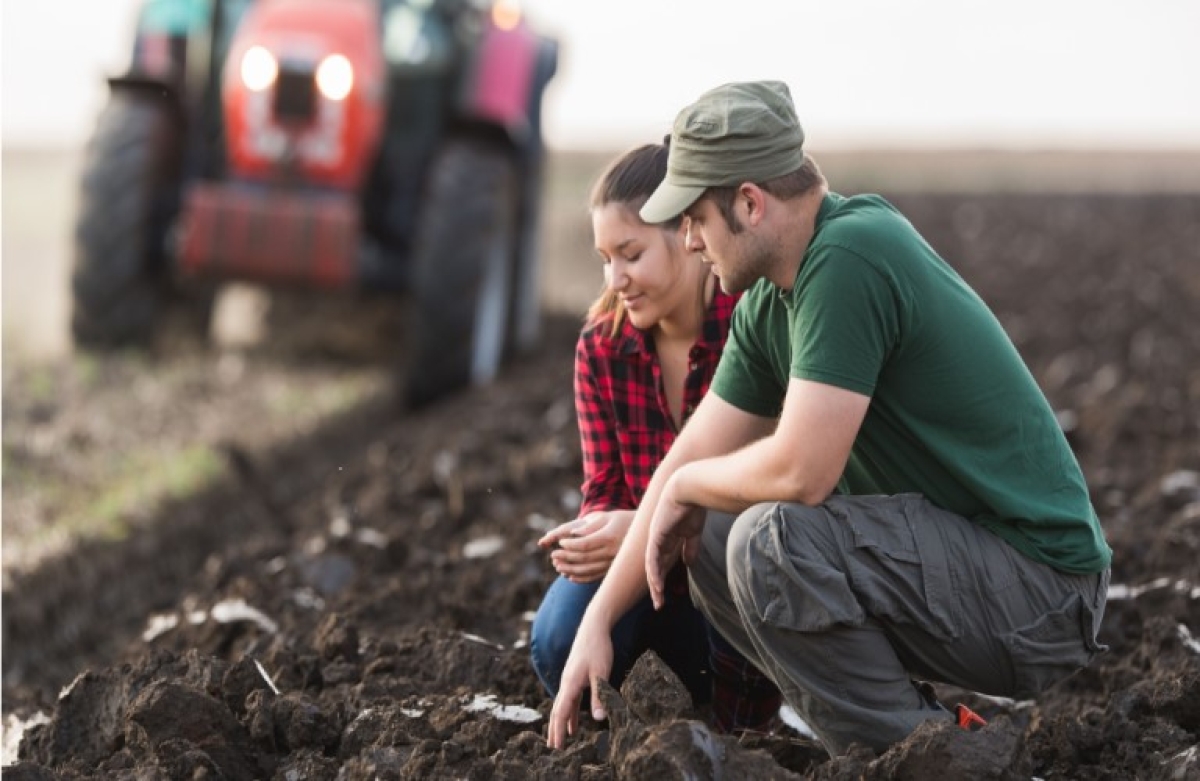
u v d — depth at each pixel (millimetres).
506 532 9656
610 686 5551
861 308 5086
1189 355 16891
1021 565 5348
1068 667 5473
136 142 16047
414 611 8328
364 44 15305
